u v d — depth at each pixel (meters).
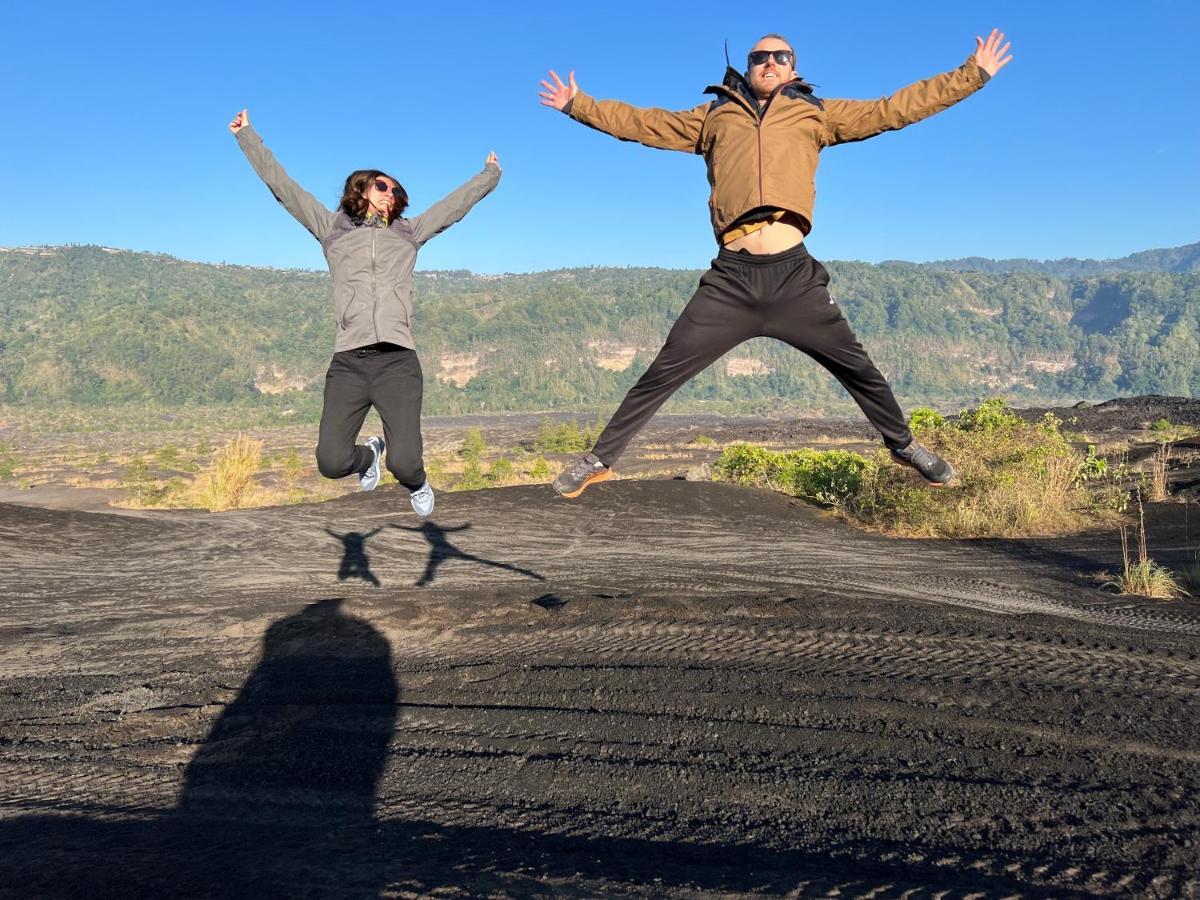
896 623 5.15
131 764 3.53
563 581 7.59
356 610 5.74
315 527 12.34
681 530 11.74
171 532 12.12
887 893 2.36
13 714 4.18
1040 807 2.86
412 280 4.42
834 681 4.12
